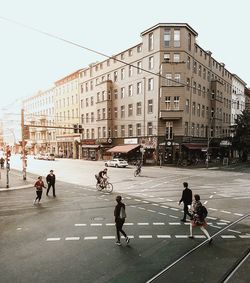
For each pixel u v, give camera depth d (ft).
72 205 46.24
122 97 157.17
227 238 29.55
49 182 54.95
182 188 64.23
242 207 44.68
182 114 128.57
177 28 130.72
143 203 47.44
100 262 23.53
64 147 222.28
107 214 40.01
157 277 20.79
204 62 157.07
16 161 179.52
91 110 183.73
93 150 181.68
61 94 225.15
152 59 136.67
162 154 133.39
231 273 21.45
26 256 24.94
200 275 21.07
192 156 142.41
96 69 178.70
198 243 28.04
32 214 40.29
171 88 129.29
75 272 21.72
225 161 149.89
